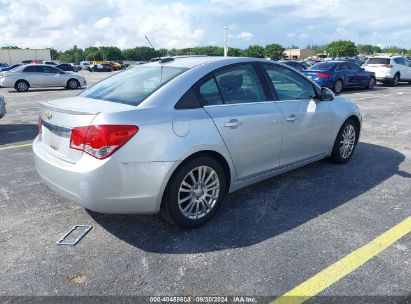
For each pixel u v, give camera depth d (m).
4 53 70.94
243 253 3.09
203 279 2.76
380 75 19.81
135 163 3.00
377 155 5.94
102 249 3.17
